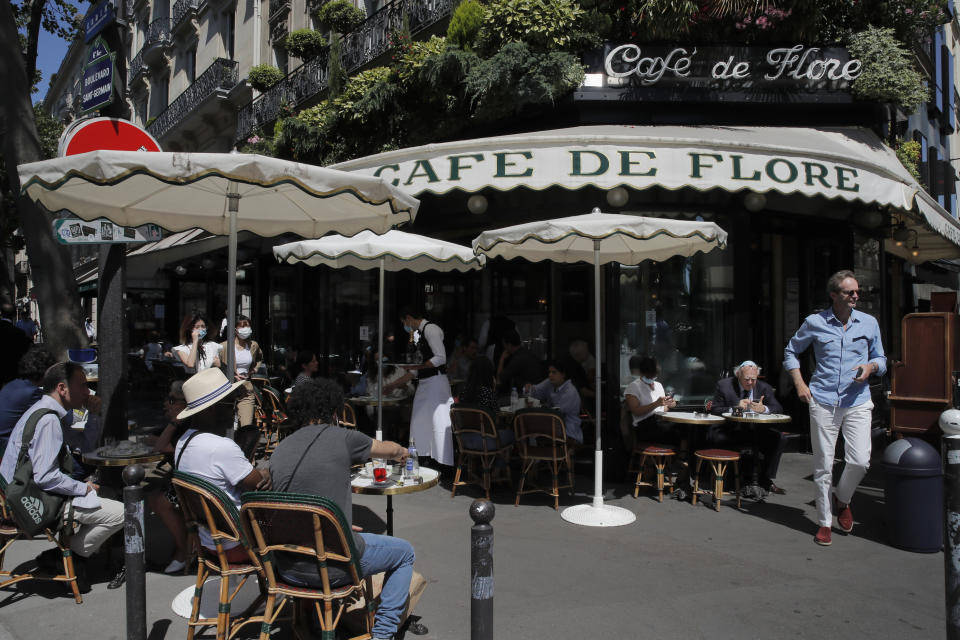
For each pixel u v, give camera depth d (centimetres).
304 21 1491
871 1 848
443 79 853
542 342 827
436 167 687
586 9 802
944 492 279
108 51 489
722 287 758
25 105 651
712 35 815
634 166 649
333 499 297
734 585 403
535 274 837
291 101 1384
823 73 803
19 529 368
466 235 888
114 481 513
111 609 370
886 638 335
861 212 866
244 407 662
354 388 849
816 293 882
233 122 1772
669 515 559
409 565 321
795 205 827
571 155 655
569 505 591
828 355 488
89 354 614
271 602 286
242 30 1759
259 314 1432
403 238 649
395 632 317
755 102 801
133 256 1061
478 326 899
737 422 628
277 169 352
